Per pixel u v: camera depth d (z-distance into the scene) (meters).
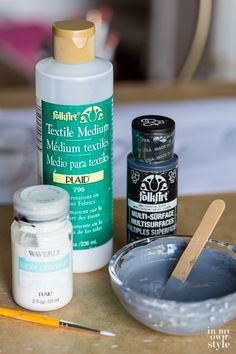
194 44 2.01
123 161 1.46
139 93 1.68
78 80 0.85
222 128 1.59
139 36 2.48
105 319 0.85
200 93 1.68
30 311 0.86
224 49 2.18
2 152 1.49
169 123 0.90
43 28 2.39
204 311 0.77
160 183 0.91
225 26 2.16
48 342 0.81
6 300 0.88
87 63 0.87
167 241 0.90
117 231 1.03
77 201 0.90
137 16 2.51
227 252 0.88
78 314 0.86
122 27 2.49
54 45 0.86
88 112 0.86
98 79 0.86
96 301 0.88
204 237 0.87
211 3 2.05
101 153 0.89
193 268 0.88
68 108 0.86
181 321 0.77
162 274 0.88
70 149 0.87
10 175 1.43
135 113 1.58
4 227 1.03
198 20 1.99
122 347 0.81
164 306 0.77
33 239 0.82
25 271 0.84
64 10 2.67
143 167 0.90
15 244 0.83
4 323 0.84
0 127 1.55
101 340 0.82
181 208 1.07
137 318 0.80
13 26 2.39
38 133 0.90
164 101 1.64
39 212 0.81
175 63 2.39
